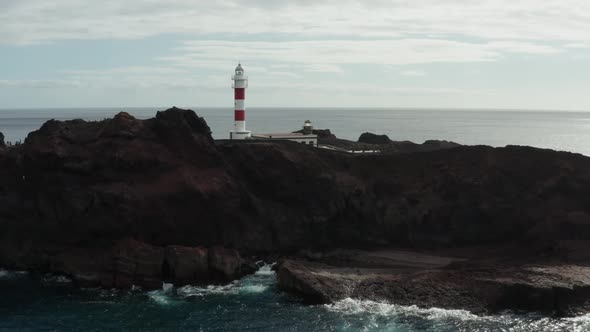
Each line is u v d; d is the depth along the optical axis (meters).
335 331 52.66
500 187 82.19
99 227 70.50
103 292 63.41
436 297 59.31
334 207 79.81
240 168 80.50
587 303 57.94
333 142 108.12
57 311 57.56
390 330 52.81
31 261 71.38
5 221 73.56
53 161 73.25
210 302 60.44
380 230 81.19
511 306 58.66
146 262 66.12
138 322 54.94
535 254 72.38
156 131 77.81
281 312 57.41
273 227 77.62
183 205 73.31
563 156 84.19
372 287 61.62
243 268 70.12
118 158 73.31
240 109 100.12
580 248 70.12
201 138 78.81
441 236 80.62
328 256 75.06
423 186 83.62
